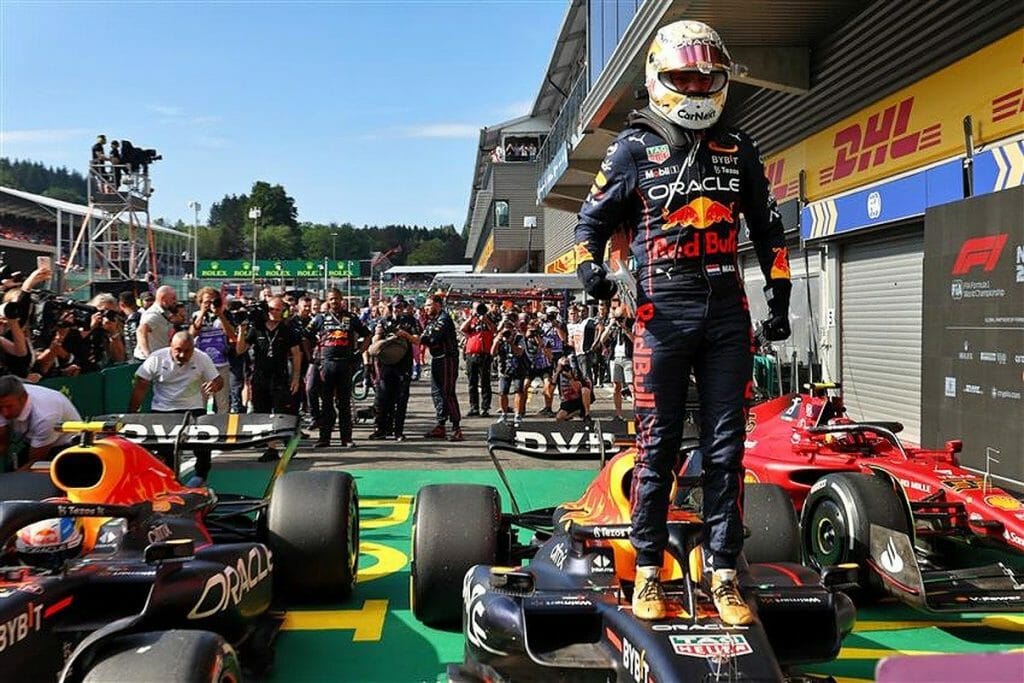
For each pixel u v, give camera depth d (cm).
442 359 1226
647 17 1108
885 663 147
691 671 274
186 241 4150
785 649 347
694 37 319
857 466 623
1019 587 482
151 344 998
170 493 432
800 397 709
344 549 508
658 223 322
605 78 1359
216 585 373
